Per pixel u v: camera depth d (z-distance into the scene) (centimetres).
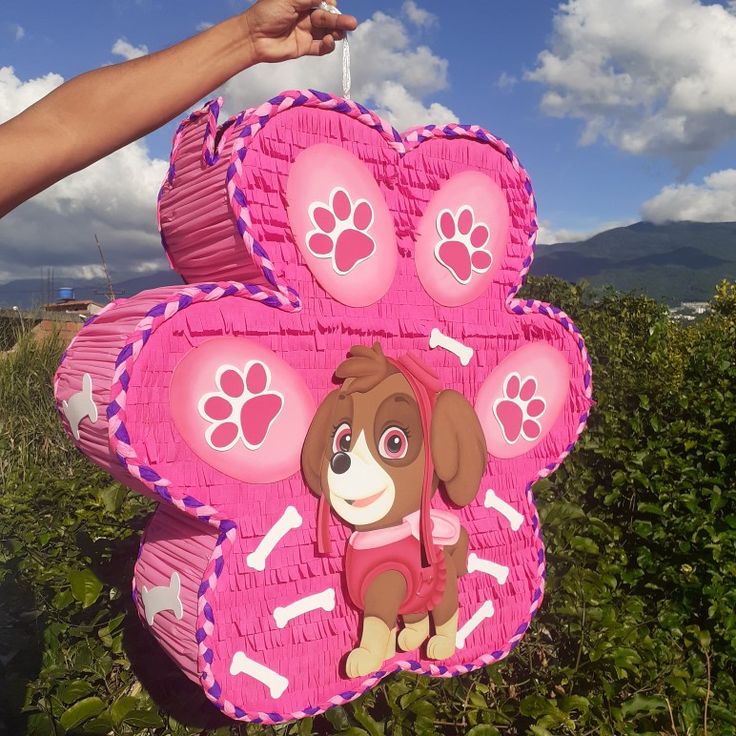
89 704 81
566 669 95
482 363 90
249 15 61
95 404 67
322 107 75
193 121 77
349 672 78
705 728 92
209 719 86
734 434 153
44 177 41
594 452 146
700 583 115
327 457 76
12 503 123
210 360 69
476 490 88
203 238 76
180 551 75
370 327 79
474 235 88
